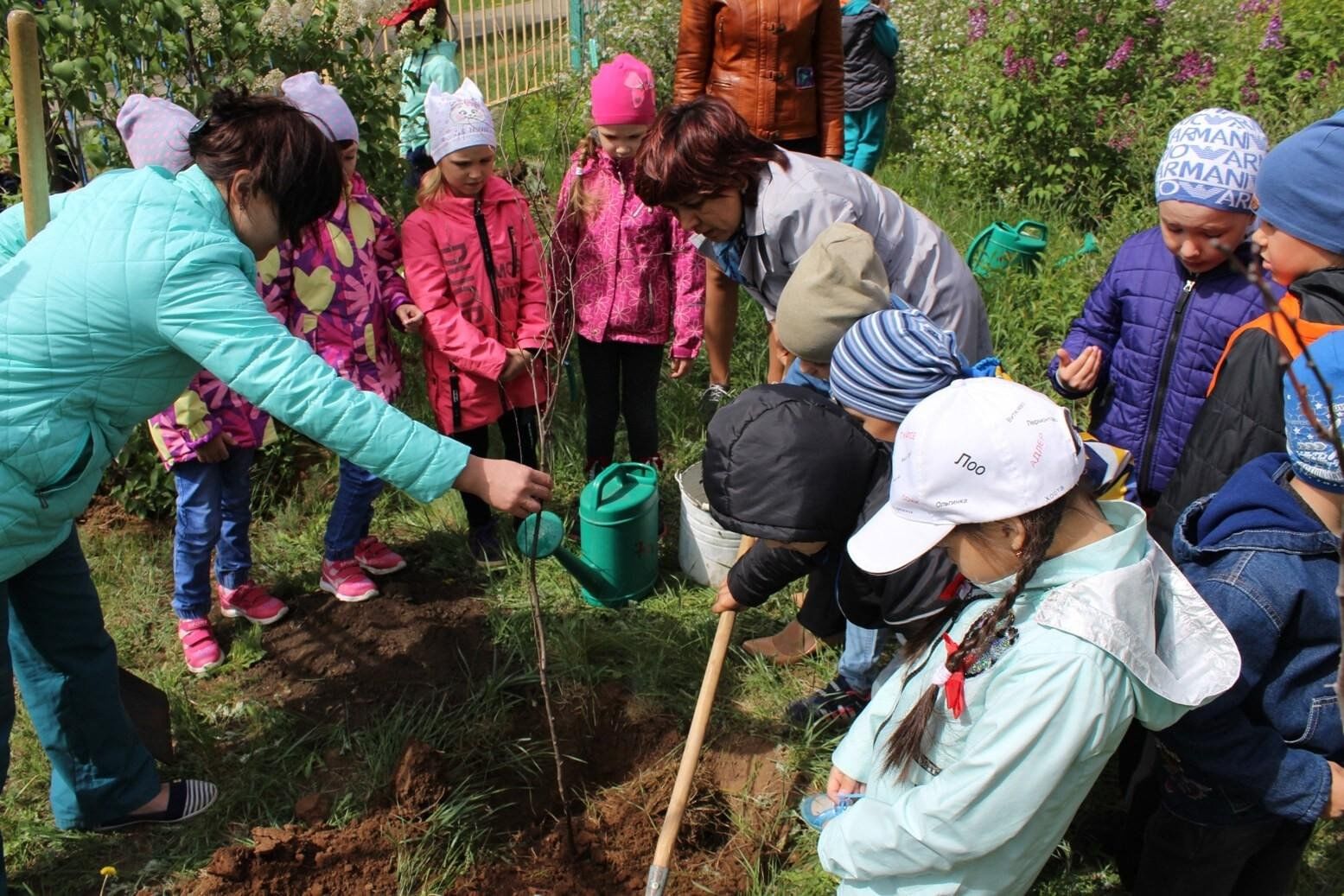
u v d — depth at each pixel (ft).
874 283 7.98
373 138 14.83
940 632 6.18
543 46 30.91
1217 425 7.43
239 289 7.08
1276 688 6.21
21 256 7.06
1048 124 22.45
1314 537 5.91
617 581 11.95
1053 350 17.04
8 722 7.84
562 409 15.72
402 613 12.05
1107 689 5.05
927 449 5.18
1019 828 5.30
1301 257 7.22
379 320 11.68
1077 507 5.30
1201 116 8.66
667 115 9.20
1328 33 24.07
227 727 10.57
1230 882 6.94
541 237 11.90
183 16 12.45
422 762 9.62
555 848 9.33
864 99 22.08
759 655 11.11
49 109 12.78
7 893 8.79
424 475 7.27
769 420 7.07
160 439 10.40
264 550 13.14
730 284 15.01
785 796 9.71
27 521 7.20
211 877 8.76
